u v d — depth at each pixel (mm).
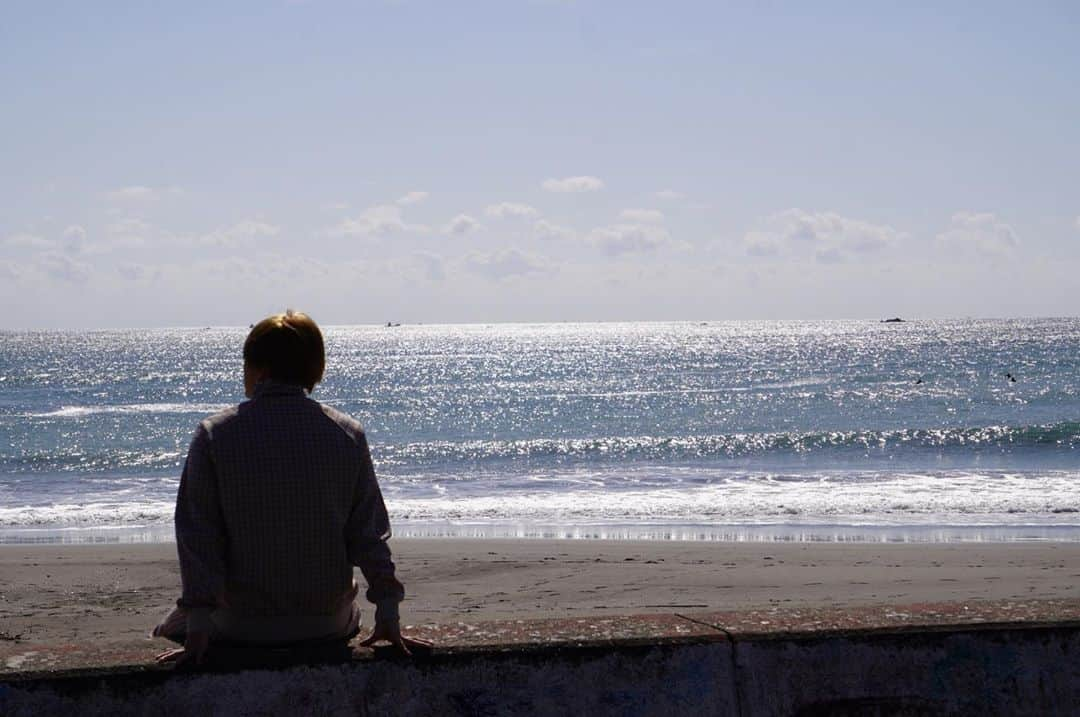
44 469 24438
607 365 86875
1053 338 138875
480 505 16672
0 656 2648
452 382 66562
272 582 2709
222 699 2562
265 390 2779
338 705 2605
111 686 2525
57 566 10758
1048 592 9242
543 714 2682
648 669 2748
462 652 2688
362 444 2836
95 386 67375
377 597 2730
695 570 10461
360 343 173875
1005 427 30906
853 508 15914
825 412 40875
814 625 2906
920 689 2850
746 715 2760
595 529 14211
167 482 21453
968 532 13648
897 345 122750
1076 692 2898
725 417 39656
